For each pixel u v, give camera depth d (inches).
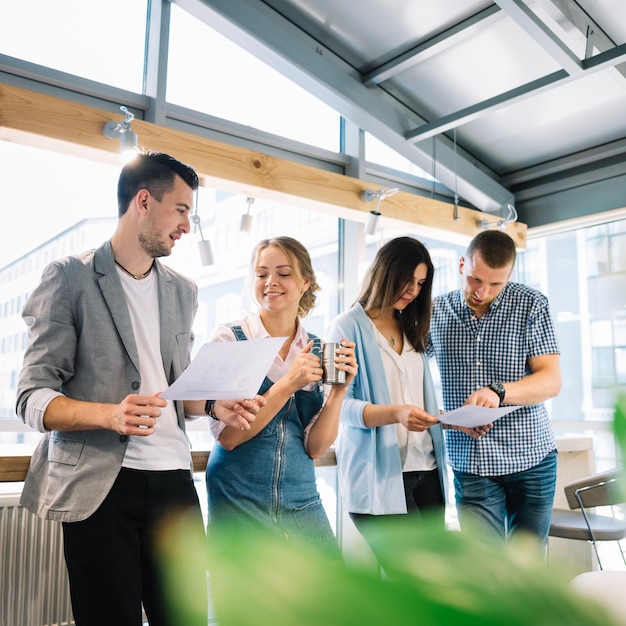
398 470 82.3
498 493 94.2
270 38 125.4
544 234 171.0
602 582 30.4
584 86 136.6
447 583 5.6
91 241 114.6
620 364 153.8
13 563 101.6
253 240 135.8
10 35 109.2
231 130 132.4
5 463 66.8
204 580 8.0
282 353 78.0
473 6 122.2
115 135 101.0
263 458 71.7
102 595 57.8
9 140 96.3
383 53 138.6
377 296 87.6
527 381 89.4
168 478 63.5
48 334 59.7
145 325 65.4
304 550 6.4
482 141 162.6
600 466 152.6
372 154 157.9
